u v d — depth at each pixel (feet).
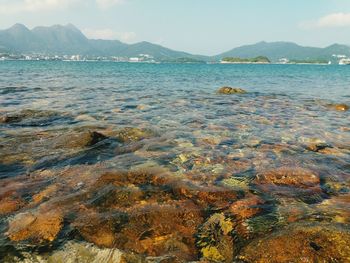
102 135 9.87
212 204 5.92
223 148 9.34
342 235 4.25
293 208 5.74
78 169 7.44
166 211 5.57
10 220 5.18
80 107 15.80
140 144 9.52
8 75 42.73
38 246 4.56
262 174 7.34
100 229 4.99
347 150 9.39
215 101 19.80
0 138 9.83
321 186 6.79
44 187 6.43
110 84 31.19
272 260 4.03
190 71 79.10
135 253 4.45
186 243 4.73
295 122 13.46
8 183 6.60
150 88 27.91
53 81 32.83
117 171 7.29
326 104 19.44
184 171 7.48
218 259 4.39
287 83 41.27
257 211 5.63
